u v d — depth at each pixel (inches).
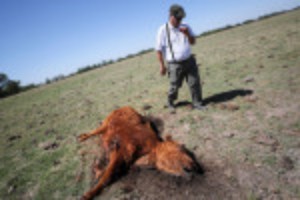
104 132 151.9
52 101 433.7
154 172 114.7
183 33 165.3
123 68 792.3
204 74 326.0
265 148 125.0
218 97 216.4
